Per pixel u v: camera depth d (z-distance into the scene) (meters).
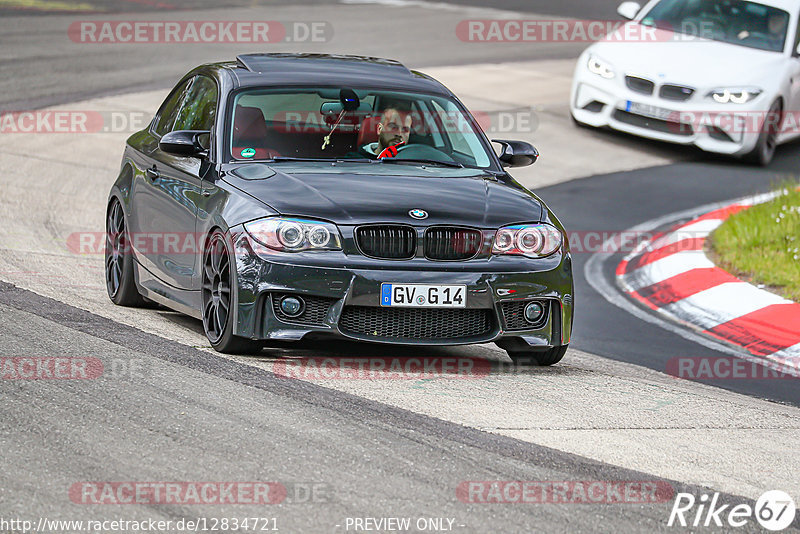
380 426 19.16
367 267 22.52
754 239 39.06
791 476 18.52
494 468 17.55
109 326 25.36
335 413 19.69
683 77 54.09
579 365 26.31
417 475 17.00
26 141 49.84
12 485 15.86
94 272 32.16
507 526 15.38
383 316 22.86
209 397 20.14
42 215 39.03
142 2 88.19
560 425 20.20
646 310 33.41
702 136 53.91
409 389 21.80
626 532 15.48
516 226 23.62
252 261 22.53
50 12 81.81
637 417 21.31
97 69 64.00
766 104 53.78
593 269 38.00
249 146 25.50
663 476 17.84
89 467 16.64
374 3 95.88
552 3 99.81
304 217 22.70
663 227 43.53
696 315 33.06
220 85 27.02
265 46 72.69
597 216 44.69
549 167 51.75
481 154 27.00
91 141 50.69
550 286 23.72
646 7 59.38
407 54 72.94
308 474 16.77
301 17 85.31
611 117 55.88
